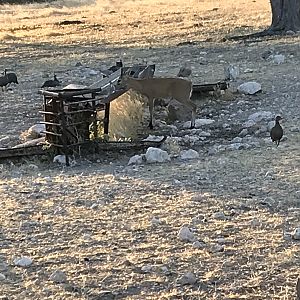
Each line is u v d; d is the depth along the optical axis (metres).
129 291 5.77
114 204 8.07
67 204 8.13
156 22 34.94
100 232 7.14
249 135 12.13
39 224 7.43
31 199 8.40
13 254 6.60
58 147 10.68
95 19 38.84
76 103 10.60
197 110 14.36
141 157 10.37
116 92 11.74
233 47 23.42
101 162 10.53
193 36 28.08
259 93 15.59
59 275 6.01
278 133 10.83
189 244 6.75
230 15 35.91
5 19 42.19
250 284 5.84
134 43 26.77
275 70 18.34
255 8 38.69
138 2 50.62
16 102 15.95
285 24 26.77
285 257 6.36
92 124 11.12
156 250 6.61
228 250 6.57
